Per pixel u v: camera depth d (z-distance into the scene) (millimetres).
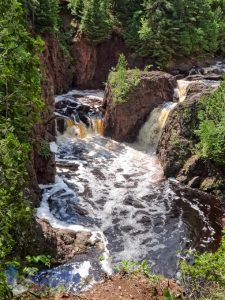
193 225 19891
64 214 20047
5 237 7922
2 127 9555
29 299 10359
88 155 27203
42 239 16125
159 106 28734
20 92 11602
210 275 9258
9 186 8211
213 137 22656
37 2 29453
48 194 21625
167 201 22000
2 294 7332
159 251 17891
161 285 11109
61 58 35438
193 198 22344
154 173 25141
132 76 29312
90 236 18406
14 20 12070
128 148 28688
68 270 15867
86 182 23578
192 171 23703
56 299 10672
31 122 13961
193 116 24719
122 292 10828
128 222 20016
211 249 18094
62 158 26422
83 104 32750
